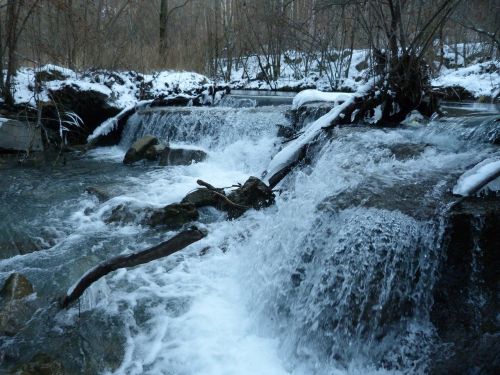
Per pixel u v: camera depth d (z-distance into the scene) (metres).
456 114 8.66
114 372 3.43
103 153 10.70
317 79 18.16
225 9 20.73
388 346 3.50
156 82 13.75
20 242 5.41
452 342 3.38
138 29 18.09
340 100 8.32
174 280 4.64
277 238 4.56
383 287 3.61
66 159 9.85
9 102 10.65
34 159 9.55
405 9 7.19
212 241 5.46
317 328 3.68
